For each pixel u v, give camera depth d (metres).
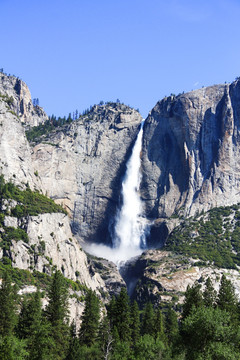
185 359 98.88
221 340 95.75
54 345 123.06
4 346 98.75
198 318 98.19
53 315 131.75
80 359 121.94
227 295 136.38
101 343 128.25
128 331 139.62
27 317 123.81
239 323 125.44
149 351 113.38
